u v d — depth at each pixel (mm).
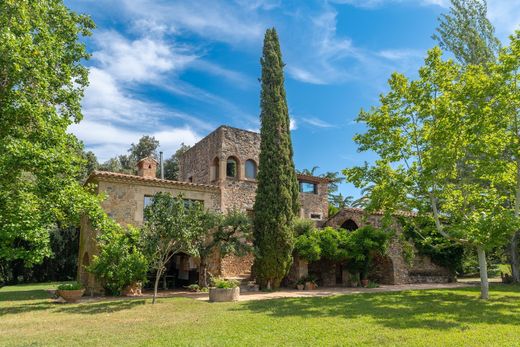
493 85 13648
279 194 19047
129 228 17016
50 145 10969
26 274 28750
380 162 16547
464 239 14883
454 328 8539
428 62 15266
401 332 8125
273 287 18594
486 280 14297
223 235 18078
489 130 13797
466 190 16516
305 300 14023
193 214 14703
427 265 23391
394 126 16172
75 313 11586
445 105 14391
